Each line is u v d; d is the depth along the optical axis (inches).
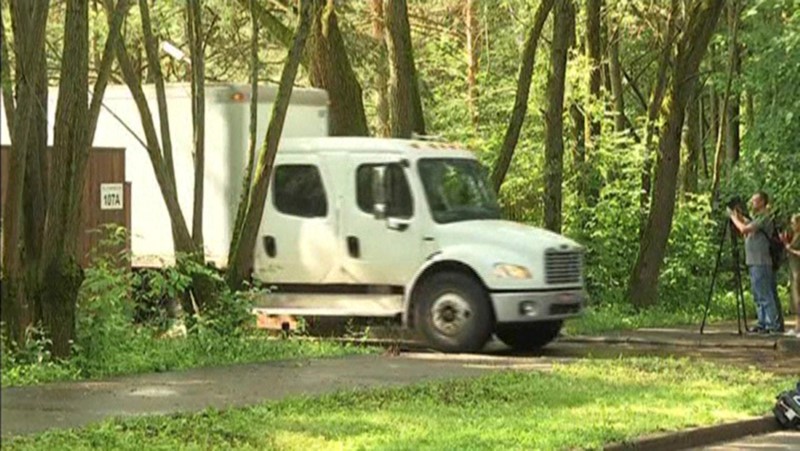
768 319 839.1
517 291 708.7
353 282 749.9
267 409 485.4
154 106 834.8
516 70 1347.2
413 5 1480.1
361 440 428.1
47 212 574.9
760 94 999.0
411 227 733.9
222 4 976.3
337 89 882.1
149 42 721.0
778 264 839.1
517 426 461.4
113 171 791.7
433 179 743.7
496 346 772.0
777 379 605.9
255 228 727.1
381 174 743.7
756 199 837.2
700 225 1083.3
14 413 471.2
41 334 575.2
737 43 1103.6
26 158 562.6
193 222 722.2
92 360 590.6
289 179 767.1
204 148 775.7
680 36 1035.3
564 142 1075.3
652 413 499.2
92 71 1032.2
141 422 449.7
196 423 451.5
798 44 929.5
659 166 1002.7
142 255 823.1
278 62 1256.8
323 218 756.6
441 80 1460.4
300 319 765.9
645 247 1003.9
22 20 543.2
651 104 1086.4
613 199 1047.0
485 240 719.1
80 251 682.2
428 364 648.4
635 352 738.2
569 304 729.0
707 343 781.9
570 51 1120.8
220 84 828.0
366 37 1234.0
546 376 597.6
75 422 453.4
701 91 1365.7
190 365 620.7
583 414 492.1
